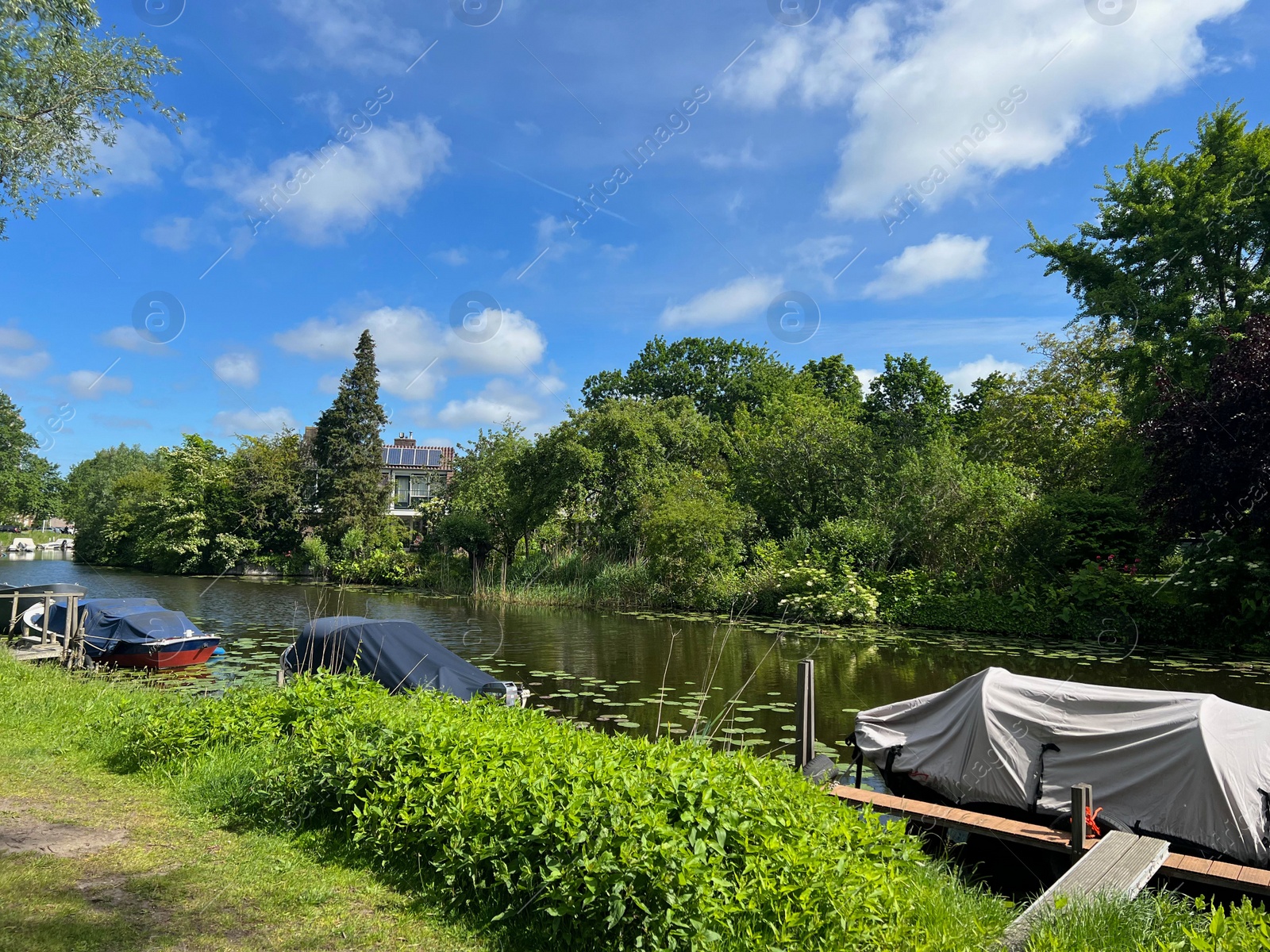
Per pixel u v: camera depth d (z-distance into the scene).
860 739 7.11
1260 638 14.95
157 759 6.01
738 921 3.31
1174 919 3.84
